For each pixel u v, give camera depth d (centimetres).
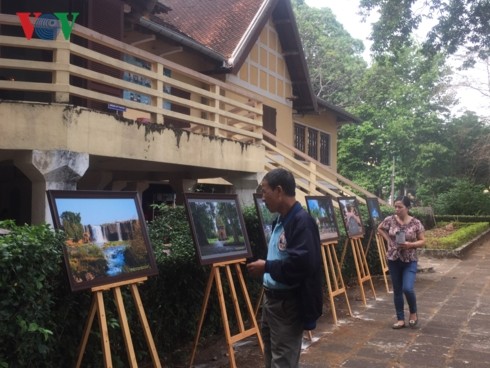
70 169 697
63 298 403
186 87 964
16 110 684
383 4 1803
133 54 829
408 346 620
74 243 373
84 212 389
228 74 1515
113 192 418
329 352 593
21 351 355
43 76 1084
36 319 361
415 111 3484
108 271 391
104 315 382
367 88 3719
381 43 1833
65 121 697
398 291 712
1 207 1135
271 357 406
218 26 1641
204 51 1374
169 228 626
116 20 1056
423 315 782
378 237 1018
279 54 1883
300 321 375
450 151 3312
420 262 1427
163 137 889
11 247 341
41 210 696
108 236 401
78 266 370
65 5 1014
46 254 365
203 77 1018
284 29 1844
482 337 661
